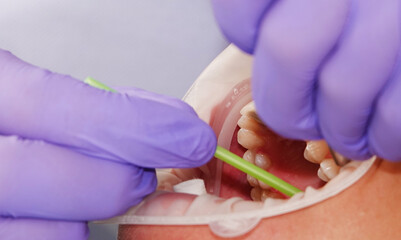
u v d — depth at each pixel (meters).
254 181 0.29
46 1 0.33
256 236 0.22
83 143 0.23
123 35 0.34
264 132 0.29
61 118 0.23
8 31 0.33
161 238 0.23
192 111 0.27
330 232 0.22
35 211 0.23
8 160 0.22
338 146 0.22
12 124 0.23
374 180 0.22
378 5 0.19
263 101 0.21
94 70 0.34
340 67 0.20
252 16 0.20
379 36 0.19
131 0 0.34
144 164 0.24
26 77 0.23
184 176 0.29
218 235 0.23
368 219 0.22
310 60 0.19
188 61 0.35
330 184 0.22
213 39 0.35
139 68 0.34
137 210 0.24
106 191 0.23
